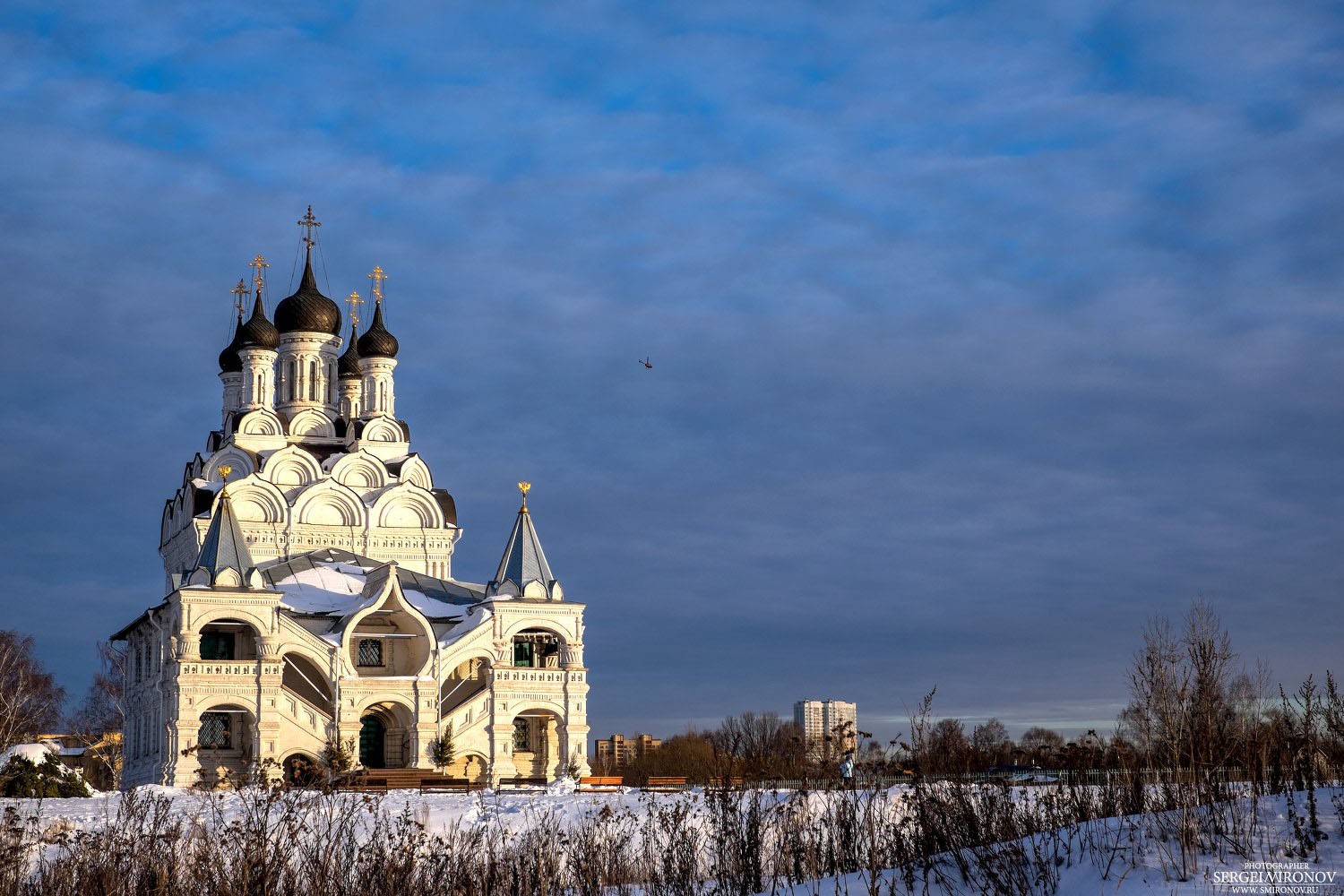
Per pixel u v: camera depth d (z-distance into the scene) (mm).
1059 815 22812
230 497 74750
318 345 89812
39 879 23609
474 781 67438
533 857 23672
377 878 21484
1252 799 20875
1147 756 22344
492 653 72875
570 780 63406
